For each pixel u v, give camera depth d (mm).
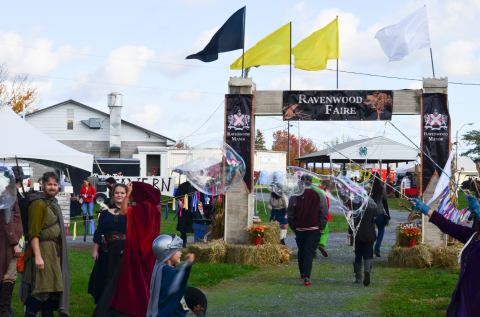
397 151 45469
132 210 6762
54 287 7488
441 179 12789
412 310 9234
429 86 15086
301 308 9617
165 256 5898
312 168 55312
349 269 13992
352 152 44719
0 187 7578
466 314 6004
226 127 15750
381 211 15773
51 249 7555
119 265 6789
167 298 5719
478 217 6422
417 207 6633
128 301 6578
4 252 7766
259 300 10289
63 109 50688
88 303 9633
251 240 15109
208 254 14641
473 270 6094
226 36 16156
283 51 15992
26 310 7523
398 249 14430
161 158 38844
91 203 20766
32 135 17906
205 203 18781
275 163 43688
